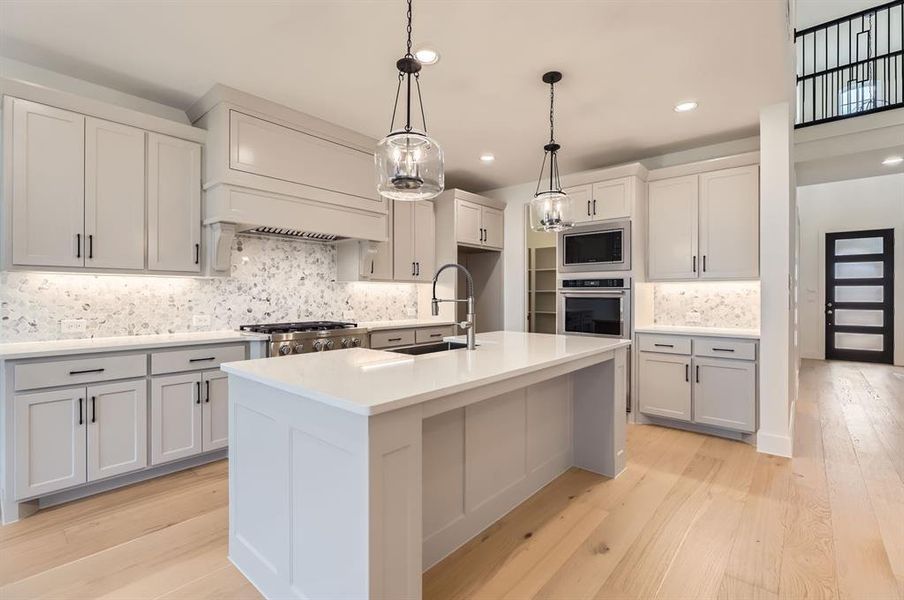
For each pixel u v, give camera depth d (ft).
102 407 8.32
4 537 6.98
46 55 8.46
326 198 11.74
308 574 5.02
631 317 13.32
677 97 10.14
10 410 7.40
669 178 13.42
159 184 9.74
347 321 14.46
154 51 8.35
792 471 9.55
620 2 6.91
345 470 4.52
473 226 16.72
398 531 4.58
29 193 8.09
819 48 21.56
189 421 9.48
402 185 6.70
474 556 6.55
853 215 25.35
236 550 6.27
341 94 10.07
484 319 18.54
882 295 24.53
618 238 13.58
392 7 7.03
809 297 26.55
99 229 8.90
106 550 6.64
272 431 5.57
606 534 7.09
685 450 10.95
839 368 22.99
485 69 8.91
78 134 8.64
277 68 8.95
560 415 9.48
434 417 6.44
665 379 12.69
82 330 9.49
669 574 6.08
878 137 13.75
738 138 12.73
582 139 12.76
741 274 12.17
